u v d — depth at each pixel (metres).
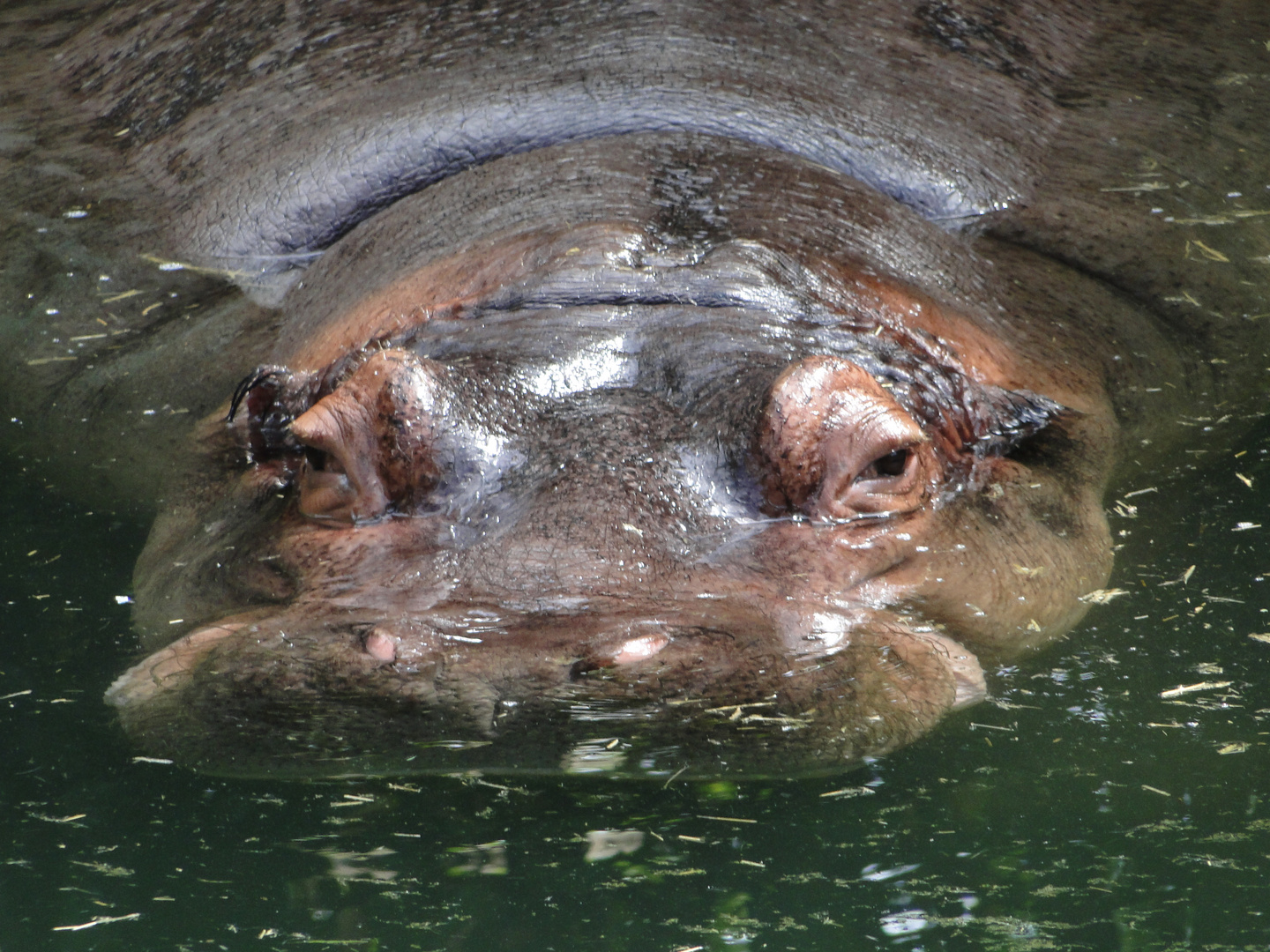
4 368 26.58
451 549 16.38
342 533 17.33
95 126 32.88
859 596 16.19
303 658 14.62
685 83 27.31
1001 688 15.64
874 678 14.38
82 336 26.39
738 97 26.98
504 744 13.03
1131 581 18.16
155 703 14.58
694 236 21.95
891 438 17.50
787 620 15.16
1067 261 25.48
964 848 12.95
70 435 24.09
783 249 21.53
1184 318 25.17
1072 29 32.06
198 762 13.33
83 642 17.22
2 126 33.50
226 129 30.41
